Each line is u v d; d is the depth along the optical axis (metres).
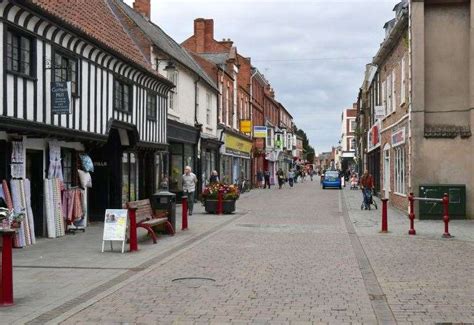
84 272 9.84
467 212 18.89
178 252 12.17
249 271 9.99
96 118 16.25
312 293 8.26
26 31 12.48
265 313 7.11
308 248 12.90
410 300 7.80
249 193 40.44
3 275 7.47
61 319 6.79
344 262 10.97
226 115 37.84
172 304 7.58
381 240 14.30
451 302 7.66
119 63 17.70
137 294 8.18
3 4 11.37
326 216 21.38
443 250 12.51
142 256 11.58
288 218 20.55
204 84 30.97
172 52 25.97
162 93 22.61
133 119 19.31
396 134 23.64
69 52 14.65
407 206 21.16
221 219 20.11
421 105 19.27
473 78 18.89
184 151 27.75
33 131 12.45
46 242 13.46
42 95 13.18
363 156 50.97
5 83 11.60
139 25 23.41
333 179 48.53
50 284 8.83
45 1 14.75
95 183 18.20
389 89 26.25
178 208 25.14
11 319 6.77
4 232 7.50
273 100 63.78
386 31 28.67
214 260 11.19
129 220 12.80
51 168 14.38
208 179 33.03
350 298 7.93
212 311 7.21
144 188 21.94
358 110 59.56
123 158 19.44
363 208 24.98
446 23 19.47
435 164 19.22
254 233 15.83
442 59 19.48
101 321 6.73
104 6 21.36
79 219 15.56
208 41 42.41
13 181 12.52
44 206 14.23
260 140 50.09
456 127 19.34
